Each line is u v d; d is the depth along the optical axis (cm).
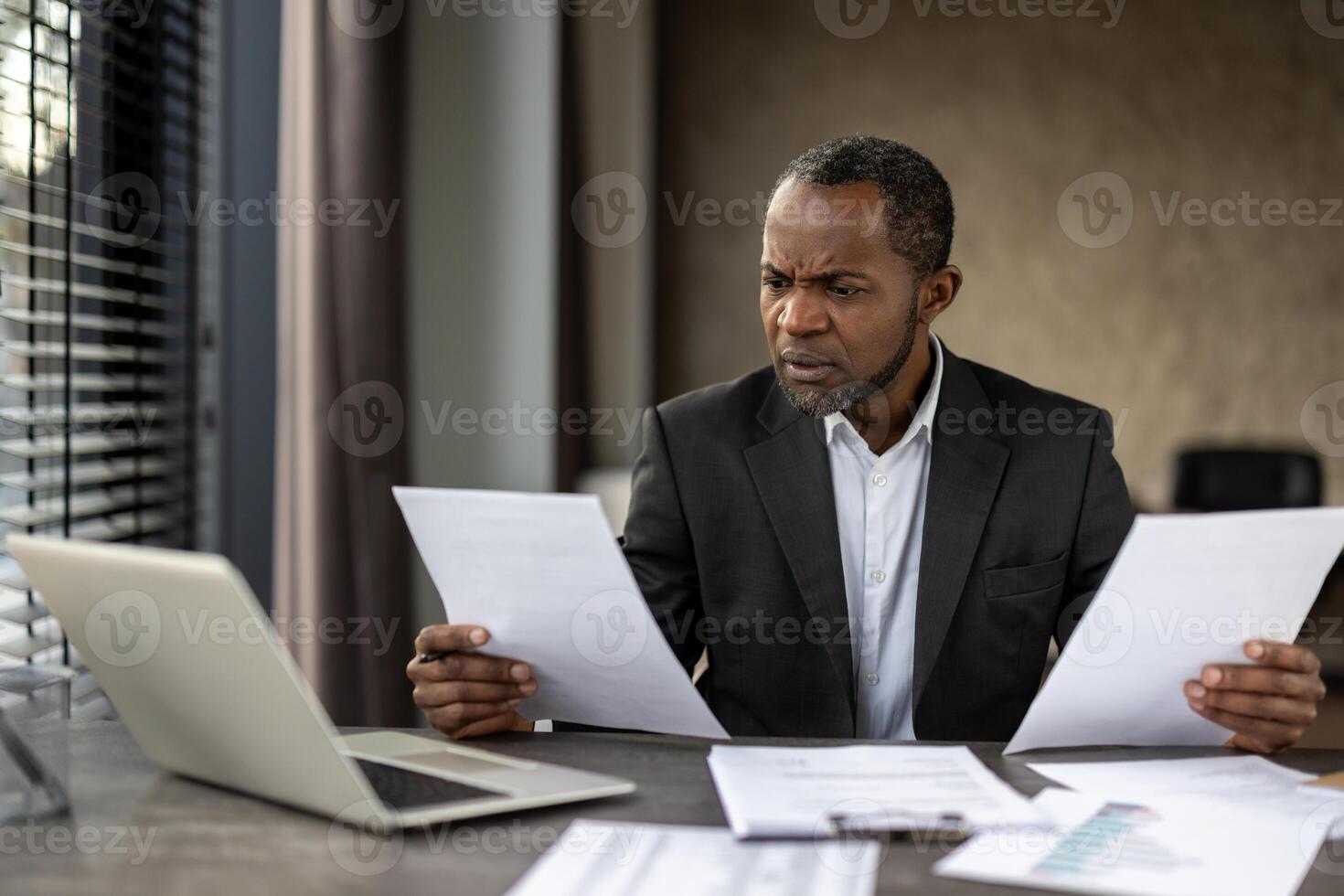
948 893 72
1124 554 98
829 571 137
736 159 481
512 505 103
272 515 230
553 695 113
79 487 185
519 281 277
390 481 231
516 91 276
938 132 484
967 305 490
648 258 461
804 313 130
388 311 231
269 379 228
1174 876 75
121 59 191
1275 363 493
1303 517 98
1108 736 109
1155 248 489
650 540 144
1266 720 103
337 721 217
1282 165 486
